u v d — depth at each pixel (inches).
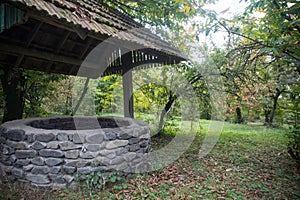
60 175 109.2
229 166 156.3
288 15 107.0
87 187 108.7
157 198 104.7
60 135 109.5
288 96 199.6
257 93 219.1
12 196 100.8
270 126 311.7
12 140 113.2
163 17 223.9
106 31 100.0
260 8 119.6
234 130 305.7
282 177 137.8
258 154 188.1
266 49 105.9
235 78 212.5
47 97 282.2
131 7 243.0
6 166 114.8
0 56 126.6
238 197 109.7
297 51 104.2
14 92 194.4
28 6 69.2
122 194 107.6
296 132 145.3
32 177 109.4
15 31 110.9
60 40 128.0
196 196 109.7
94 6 132.0
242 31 150.9
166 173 137.6
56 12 80.5
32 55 123.3
